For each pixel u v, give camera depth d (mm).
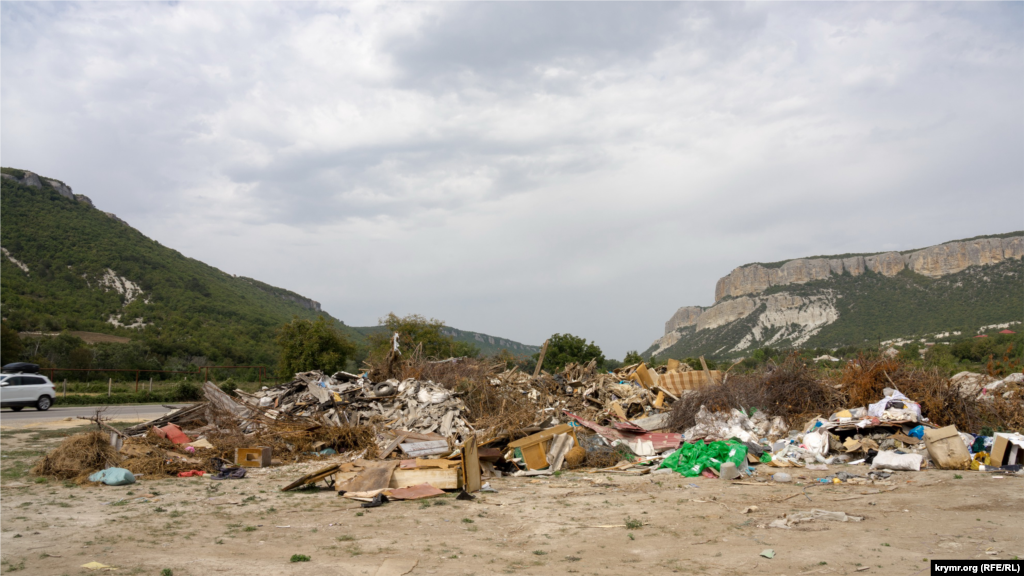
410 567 5551
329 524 7547
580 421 14516
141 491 9805
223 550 6207
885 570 5312
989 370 19672
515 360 23266
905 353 16844
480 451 11703
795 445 12953
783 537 6617
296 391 18688
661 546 6359
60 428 18484
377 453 13539
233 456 13102
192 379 43844
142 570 5395
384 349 37906
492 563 5746
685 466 11789
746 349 124938
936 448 10914
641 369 21469
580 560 5852
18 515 7855
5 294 57281
